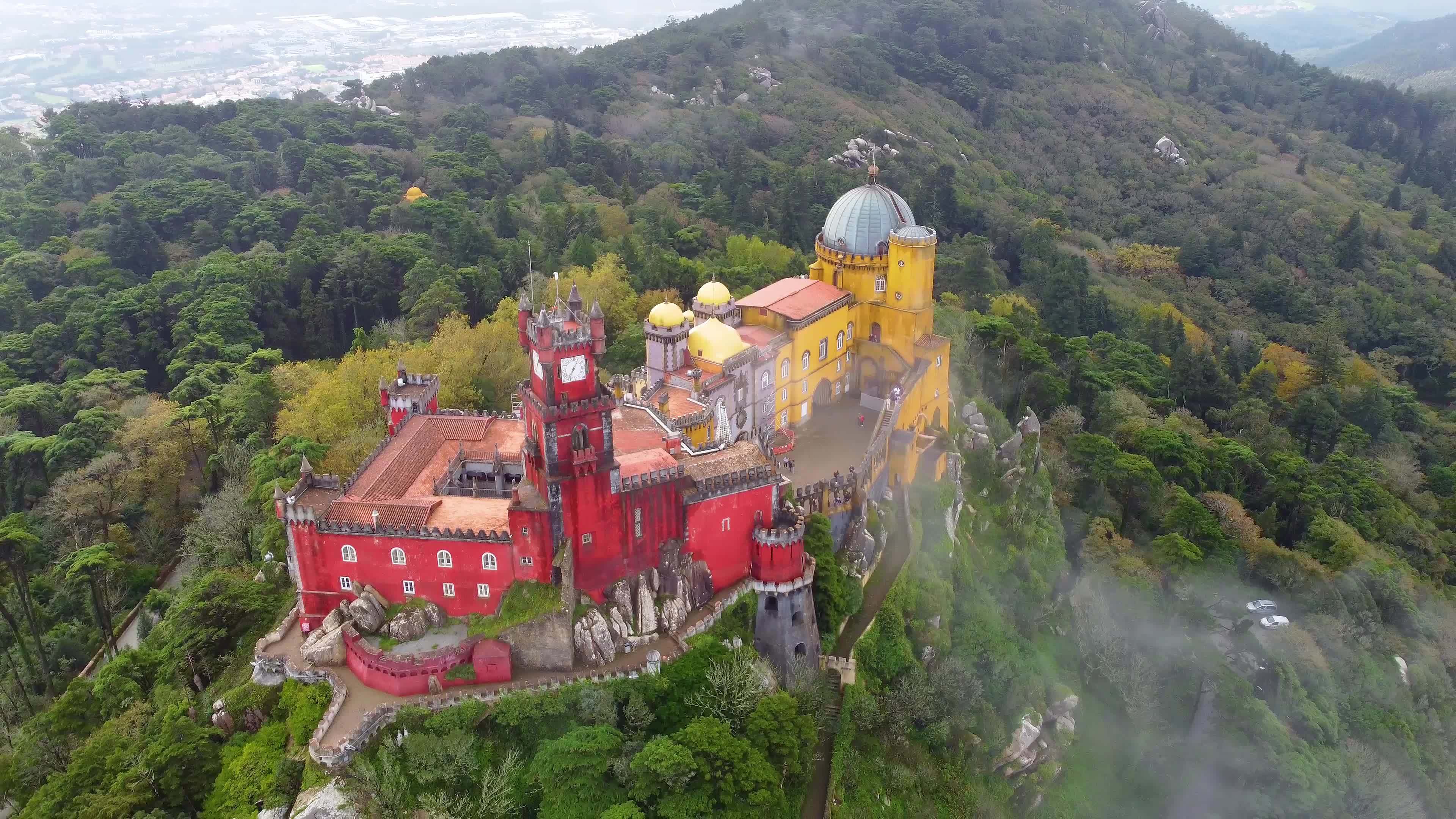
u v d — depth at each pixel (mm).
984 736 112125
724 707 92375
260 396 154125
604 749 85938
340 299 195375
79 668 121125
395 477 104500
